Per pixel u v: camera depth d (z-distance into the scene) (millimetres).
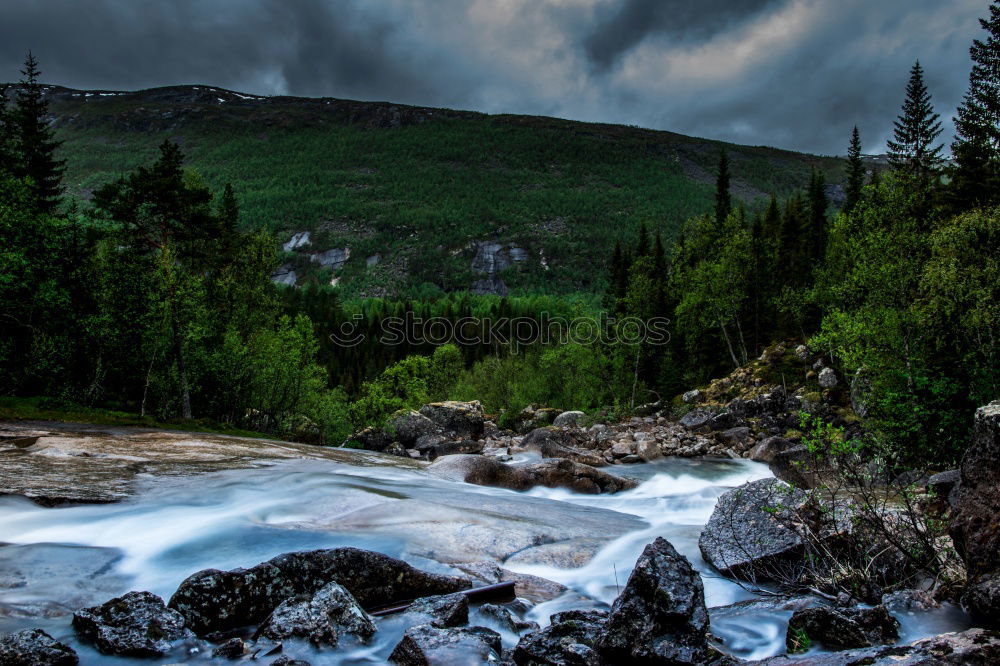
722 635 5816
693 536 10945
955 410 16109
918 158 55125
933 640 4465
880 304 23734
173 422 33938
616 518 13258
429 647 4934
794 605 6539
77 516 9742
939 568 6949
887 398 17062
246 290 44438
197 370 40812
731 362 64062
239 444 23188
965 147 42125
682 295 67375
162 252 37906
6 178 35719
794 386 42469
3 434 20109
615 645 4824
